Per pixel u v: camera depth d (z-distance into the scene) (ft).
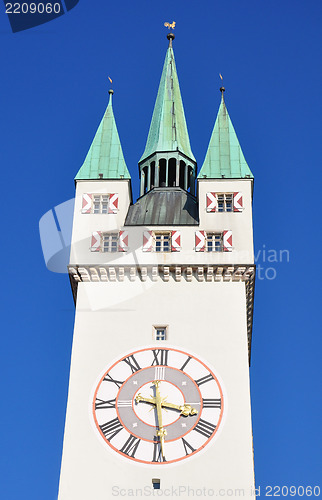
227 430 179.01
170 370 186.91
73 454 176.55
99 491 172.55
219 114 228.22
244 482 172.96
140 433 179.11
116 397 183.73
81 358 188.96
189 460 175.52
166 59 253.03
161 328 193.57
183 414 181.06
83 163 218.59
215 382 185.16
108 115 229.66
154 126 237.86
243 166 215.31
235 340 190.80
